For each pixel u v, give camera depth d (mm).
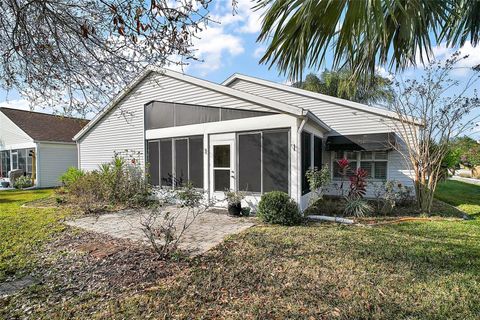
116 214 8461
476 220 7285
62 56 3289
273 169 7781
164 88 10227
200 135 9281
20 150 18625
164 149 10352
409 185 10602
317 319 2809
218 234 5871
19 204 10461
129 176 11039
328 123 11922
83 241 5609
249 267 4082
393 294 3268
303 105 12414
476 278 3664
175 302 3188
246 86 13719
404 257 4422
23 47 3092
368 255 4516
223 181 8742
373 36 1763
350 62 2186
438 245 5027
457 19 2502
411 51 2285
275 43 2164
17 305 3221
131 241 5547
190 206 6477
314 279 3672
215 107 8867
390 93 9148
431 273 3826
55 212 8711
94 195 10148
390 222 7039
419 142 8797
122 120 11695
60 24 3092
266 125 7859
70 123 20641
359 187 8578
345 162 9578
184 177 9711
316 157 10555
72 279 3869
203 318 2863
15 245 5395
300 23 1984
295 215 6867
